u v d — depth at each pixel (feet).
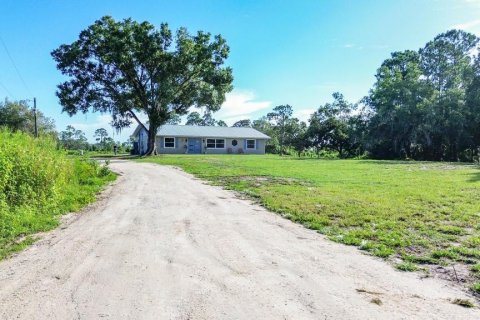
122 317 9.94
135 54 100.58
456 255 15.43
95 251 16.02
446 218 22.17
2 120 142.10
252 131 152.35
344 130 151.02
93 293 11.51
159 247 16.58
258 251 16.14
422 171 55.77
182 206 27.12
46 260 14.93
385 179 43.83
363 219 22.26
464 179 43.14
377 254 15.76
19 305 10.73
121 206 27.12
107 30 100.27
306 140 163.43
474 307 10.77
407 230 19.62
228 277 12.91
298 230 20.22
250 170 56.13
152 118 110.83
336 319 9.88
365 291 11.84
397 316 10.10
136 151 149.07
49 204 25.54
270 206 26.63
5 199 22.77
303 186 37.58
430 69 125.59
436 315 10.19
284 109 208.54
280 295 11.41
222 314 10.12
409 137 115.14
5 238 18.22
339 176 47.67
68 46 102.73
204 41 106.93
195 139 137.80
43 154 29.94
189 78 109.40
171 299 11.05
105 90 108.17
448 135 111.75
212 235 18.84
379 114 119.55
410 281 12.78
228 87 114.32
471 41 122.83
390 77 121.19
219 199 30.35
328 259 15.15
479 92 106.83
